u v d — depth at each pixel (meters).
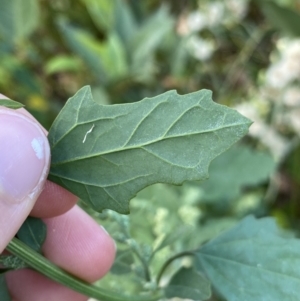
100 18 0.38
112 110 0.12
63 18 0.39
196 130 0.11
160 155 0.12
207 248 0.15
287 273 0.13
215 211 0.29
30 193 0.13
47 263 0.14
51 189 0.15
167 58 0.37
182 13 0.40
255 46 0.37
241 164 0.28
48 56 0.38
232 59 0.39
